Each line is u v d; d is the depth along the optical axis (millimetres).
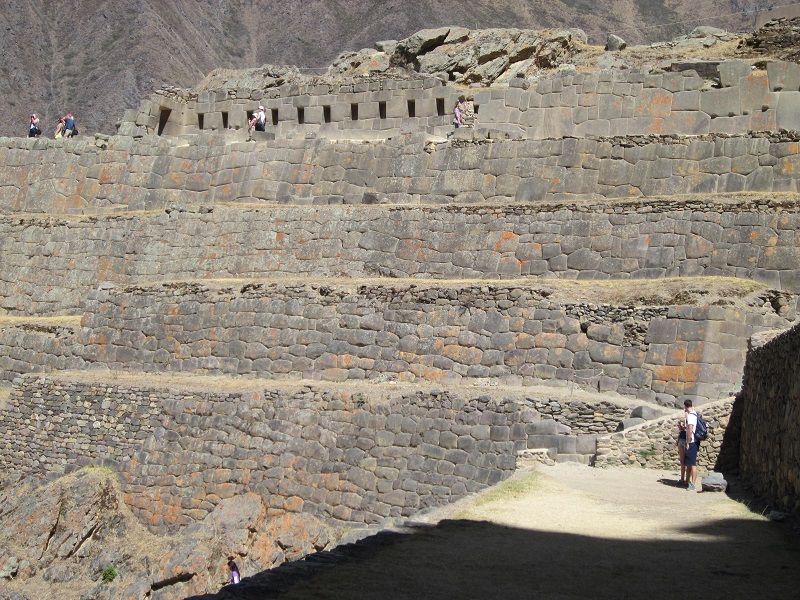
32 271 43875
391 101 45781
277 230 39312
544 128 41500
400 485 26969
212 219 40875
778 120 38062
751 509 19281
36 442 35062
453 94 44438
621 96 40406
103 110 81750
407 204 38844
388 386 30391
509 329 30781
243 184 42750
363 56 57625
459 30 54219
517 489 21562
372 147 40656
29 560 29266
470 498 21125
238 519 28344
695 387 27734
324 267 38000
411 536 17297
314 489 28500
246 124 49125
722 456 24219
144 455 32219
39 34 89625
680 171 35438
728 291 29766
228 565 27203
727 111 38750
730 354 27953
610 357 29109
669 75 39844
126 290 38156
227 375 34906
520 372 30219
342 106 46969
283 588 13789
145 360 36781
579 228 34188
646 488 22016
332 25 96312
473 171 38438
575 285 32281
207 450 31016
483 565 15172
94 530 30609
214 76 60031
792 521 17781
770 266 31125
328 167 41312
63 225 43938
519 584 14094
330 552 16094
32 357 39031
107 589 27516
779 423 19328
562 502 20328
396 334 32281
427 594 13539
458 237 36000
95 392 34219
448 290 32000
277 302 34688
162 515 31234
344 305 33500
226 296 35844
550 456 25422
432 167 39219
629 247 33250
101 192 45500
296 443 29344
